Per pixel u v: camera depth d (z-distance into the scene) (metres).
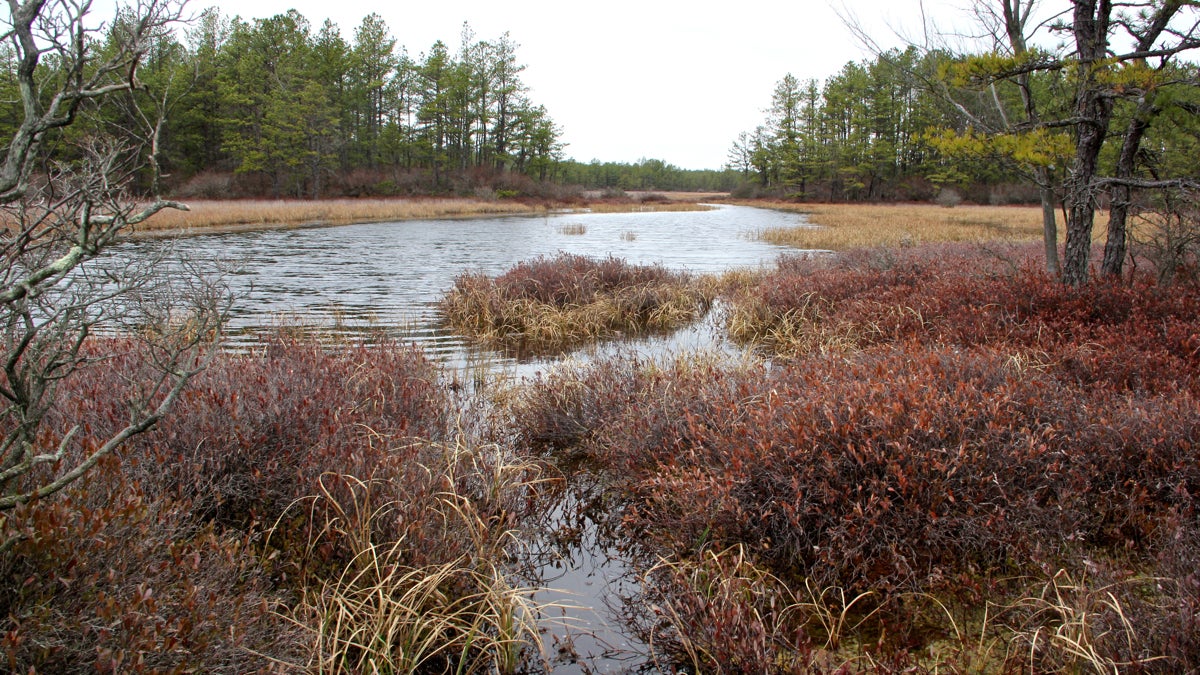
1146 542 3.46
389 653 2.95
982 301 7.52
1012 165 7.02
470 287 12.09
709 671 3.00
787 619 3.21
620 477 4.69
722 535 3.73
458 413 5.67
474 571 3.46
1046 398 4.35
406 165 75.56
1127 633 2.65
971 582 3.25
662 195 96.62
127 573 2.46
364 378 5.51
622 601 3.58
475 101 73.88
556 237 29.84
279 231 30.20
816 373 4.98
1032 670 2.71
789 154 83.94
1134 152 7.46
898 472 3.52
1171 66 6.64
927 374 4.51
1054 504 3.59
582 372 6.61
